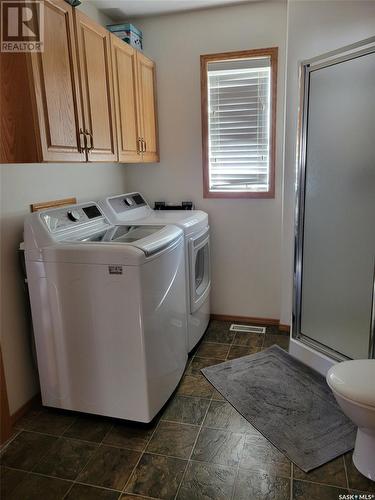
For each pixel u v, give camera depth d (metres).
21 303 2.07
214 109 2.96
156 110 3.05
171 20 2.87
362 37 2.28
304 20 2.42
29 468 1.71
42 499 1.55
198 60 2.89
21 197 2.02
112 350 1.90
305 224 2.38
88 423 2.02
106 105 2.19
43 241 1.90
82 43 1.91
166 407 2.12
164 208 3.17
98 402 2.01
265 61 2.75
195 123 3.01
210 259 3.17
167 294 2.08
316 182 2.27
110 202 2.64
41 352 2.04
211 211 3.13
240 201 3.04
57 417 2.09
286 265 2.93
